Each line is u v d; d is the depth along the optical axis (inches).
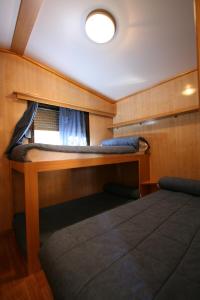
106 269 30.3
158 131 103.3
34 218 56.7
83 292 26.0
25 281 52.1
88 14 61.2
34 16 59.7
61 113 103.4
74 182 110.4
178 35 65.8
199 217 52.5
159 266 31.0
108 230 44.7
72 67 93.2
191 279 27.8
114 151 87.0
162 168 101.7
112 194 113.8
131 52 78.0
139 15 59.2
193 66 83.4
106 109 124.7
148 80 99.1
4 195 83.5
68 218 74.9
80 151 72.4
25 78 88.4
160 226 47.0
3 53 82.7
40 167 59.5
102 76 99.7
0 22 65.2
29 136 91.2
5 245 72.7
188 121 89.5
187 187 74.3
